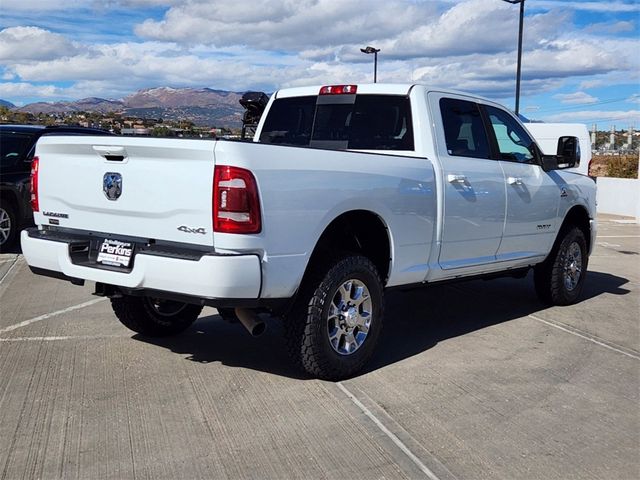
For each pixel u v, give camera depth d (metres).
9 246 10.55
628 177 24.06
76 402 4.45
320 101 6.42
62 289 8.00
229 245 4.14
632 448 3.94
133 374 5.01
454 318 6.92
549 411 4.45
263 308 4.66
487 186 6.08
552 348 5.88
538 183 6.80
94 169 4.76
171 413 4.29
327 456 3.74
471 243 6.00
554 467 3.68
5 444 3.84
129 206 4.57
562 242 7.31
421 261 5.51
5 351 5.53
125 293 4.68
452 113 6.02
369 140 6.02
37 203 5.25
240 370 5.13
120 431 4.02
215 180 4.13
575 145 7.18
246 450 3.79
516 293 8.22
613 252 12.28
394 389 4.77
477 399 4.62
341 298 4.83
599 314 7.19
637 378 5.14
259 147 4.25
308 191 4.47
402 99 5.86
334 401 4.52
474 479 3.53
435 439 3.98
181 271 4.20
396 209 5.13
